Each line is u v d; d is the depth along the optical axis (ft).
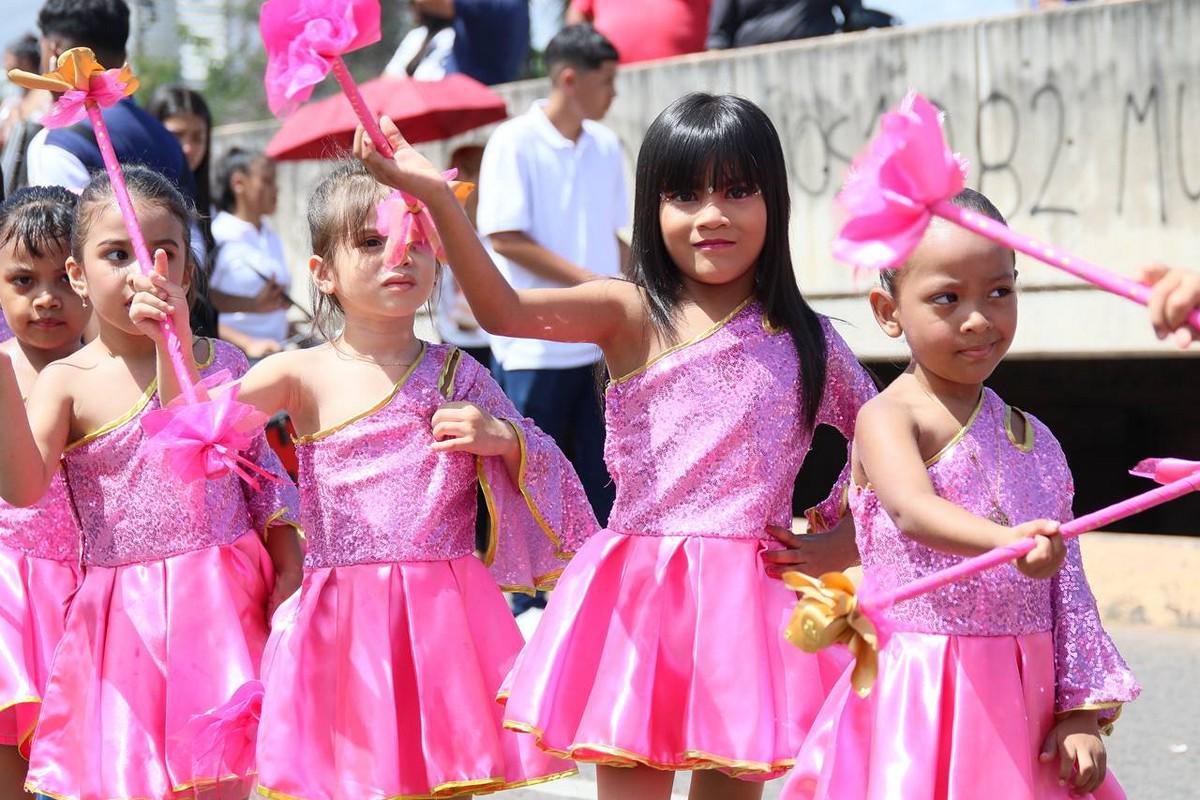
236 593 23.70
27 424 22.79
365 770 21.70
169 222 24.03
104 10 34.47
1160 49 47.78
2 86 63.41
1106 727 19.63
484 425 22.86
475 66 55.11
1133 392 55.11
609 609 21.44
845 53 53.01
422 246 23.20
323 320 24.86
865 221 15.78
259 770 21.80
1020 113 50.14
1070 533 16.43
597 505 41.63
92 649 23.40
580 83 40.24
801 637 15.69
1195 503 55.11
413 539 22.68
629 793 21.39
